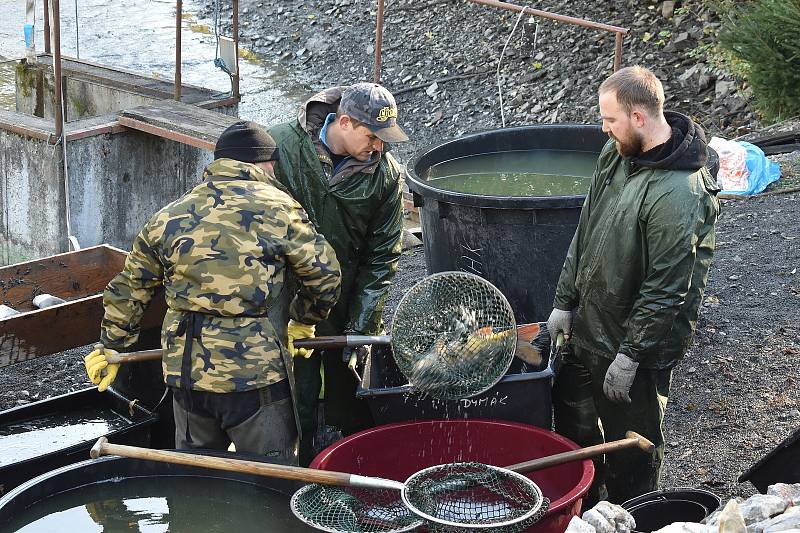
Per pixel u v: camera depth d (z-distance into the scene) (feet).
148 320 14.55
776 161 26.16
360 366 13.89
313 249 11.64
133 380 15.21
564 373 13.10
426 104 40.73
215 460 10.77
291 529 10.96
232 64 31.68
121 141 27.99
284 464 10.84
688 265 11.16
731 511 9.51
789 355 16.60
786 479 11.84
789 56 31.24
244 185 11.47
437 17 47.09
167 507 11.40
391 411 12.40
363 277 13.76
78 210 27.61
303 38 50.03
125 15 56.39
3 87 44.55
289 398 11.76
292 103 44.06
